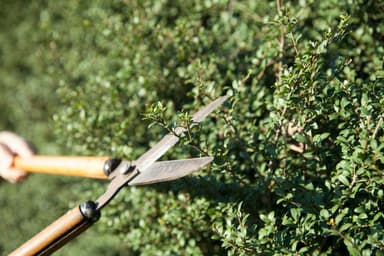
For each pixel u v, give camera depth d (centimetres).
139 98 423
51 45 579
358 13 365
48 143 654
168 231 367
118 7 519
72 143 443
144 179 308
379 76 295
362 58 353
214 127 355
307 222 276
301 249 270
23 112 745
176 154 376
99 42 544
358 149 269
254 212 323
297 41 323
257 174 321
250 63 397
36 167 407
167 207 364
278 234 278
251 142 328
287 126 317
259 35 405
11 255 302
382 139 275
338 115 295
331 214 265
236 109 346
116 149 395
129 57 441
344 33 320
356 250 254
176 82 420
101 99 434
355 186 275
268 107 323
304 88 291
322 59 320
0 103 791
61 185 623
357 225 265
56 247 303
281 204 318
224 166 313
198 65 362
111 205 407
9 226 652
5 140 440
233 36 428
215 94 366
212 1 430
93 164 350
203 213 332
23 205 654
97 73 524
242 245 277
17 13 806
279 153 327
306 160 312
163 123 297
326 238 285
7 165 421
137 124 423
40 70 654
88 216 300
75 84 563
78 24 589
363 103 278
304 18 391
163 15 486
